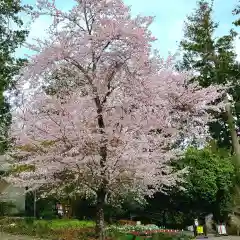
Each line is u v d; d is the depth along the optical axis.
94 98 8.91
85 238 9.95
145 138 8.47
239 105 23.50
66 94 9.28
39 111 8.71
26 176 9.37
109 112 8.98
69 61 8.81
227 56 24.39
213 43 25.38
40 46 8.76
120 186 9.63
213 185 16.34
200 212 17.56
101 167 8.64
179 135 10.38
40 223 14.17
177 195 16.75
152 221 18.39
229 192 17.28
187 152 16.78
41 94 8.91
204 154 17.00
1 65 19.81
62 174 8.98
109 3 8.70
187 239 6.22
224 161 17.56
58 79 9.26
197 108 9.46
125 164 8.64
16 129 8.72
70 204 17.62
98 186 9.10
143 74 8.54
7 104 17.77
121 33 7.93
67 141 8.27
